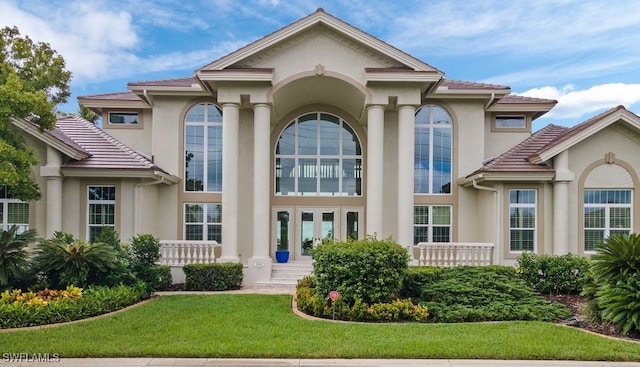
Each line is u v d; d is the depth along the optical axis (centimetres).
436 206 1980
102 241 1394
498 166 1719
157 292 1506
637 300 946
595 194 1700
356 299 1119
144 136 2048
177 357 800
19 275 1211
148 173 1700
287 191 2080
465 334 926
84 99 2008
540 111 2039
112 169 1683
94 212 1728
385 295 1146
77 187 1719
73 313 1048
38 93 1195
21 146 1323
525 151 1820
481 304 1148
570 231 1680
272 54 1750
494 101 1945
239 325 999
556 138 1827
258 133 1733
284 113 2088
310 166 2092
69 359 788
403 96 1741
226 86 1733
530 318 1079
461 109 1986
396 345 842
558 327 980
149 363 770
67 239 1322
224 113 1738
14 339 881
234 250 1711
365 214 2066
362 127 2089
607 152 1691
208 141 1995
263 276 1691
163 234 1944
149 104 1978
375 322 1076
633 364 777
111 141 1845
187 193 1969
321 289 1184
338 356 798
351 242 1247
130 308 1177
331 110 2095
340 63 1752
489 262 1711
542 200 1711
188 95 1959
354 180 2088
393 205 1978
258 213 1719
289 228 2067
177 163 1962
